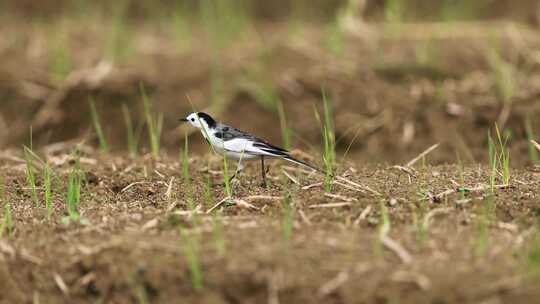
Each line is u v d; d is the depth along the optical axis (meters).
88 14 23.28
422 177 11.84
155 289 8.67
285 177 12.35
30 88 18.53
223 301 8.49
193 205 10.84
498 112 16.42
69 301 8.90
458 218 9.71
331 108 17.28
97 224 10.02
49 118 17.91
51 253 9.25
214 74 18.41
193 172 12.95
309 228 9.52
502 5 22.50
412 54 19.09
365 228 9.53
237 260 8.68
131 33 21.84
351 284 8.30
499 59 18.59
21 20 23.22
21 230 9.94
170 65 19.20
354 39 20.28
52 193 11.86
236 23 21.38
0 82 18.73
